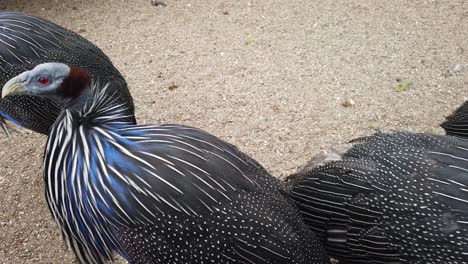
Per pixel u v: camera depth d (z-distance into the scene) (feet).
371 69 2.67
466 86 2.56
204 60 2.77
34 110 1.84
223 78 2.65
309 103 2.50
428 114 2.42
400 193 1.51
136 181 1.33
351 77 2.63
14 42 1.81
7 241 2.00
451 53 2.75
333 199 1.57
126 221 1.36
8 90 1.35
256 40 2.89
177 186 1.34
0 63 1.80
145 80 2.67
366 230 1.54
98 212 1.36
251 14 3.09
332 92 2.55
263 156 2.27
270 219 1.39
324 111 2.46
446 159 1.53
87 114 1.38
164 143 1.38
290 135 2.35
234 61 2.76
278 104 2.50
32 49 1.81
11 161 2.31
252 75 2.66
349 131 2.36
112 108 1.42
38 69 1.35
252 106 2.50
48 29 1.88
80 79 1.38
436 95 2.52
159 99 2.56
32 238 2.01
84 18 3.12
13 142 2.39
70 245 1.54
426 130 2.35
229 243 1.36
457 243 1.43
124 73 2.72
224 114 2.46
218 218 1.35
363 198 1.54
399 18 3.00
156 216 1.34
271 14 3.08
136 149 1.36
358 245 1.55
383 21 2.98
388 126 2.38
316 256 1.45
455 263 1.44
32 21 1.88
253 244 1.36
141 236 1.37
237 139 2.34
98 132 1.37
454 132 1.95
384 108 2.46
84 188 1.35
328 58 2.75
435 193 1.48
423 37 2.86
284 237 1.39
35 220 2.07
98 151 1.35
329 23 2.99
